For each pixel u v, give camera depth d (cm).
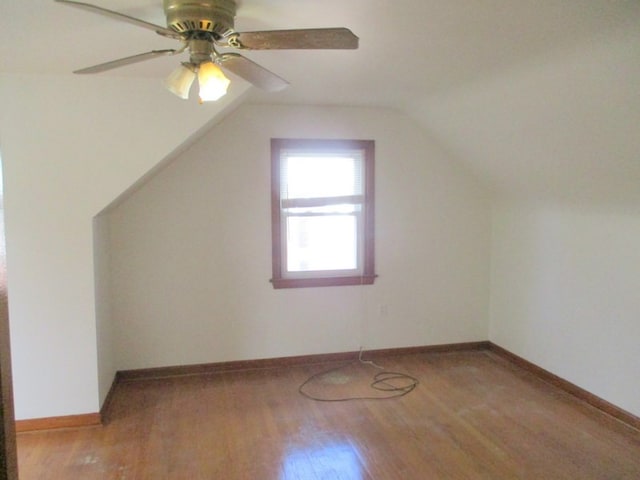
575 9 187
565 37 213
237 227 396
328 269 426
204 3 174
